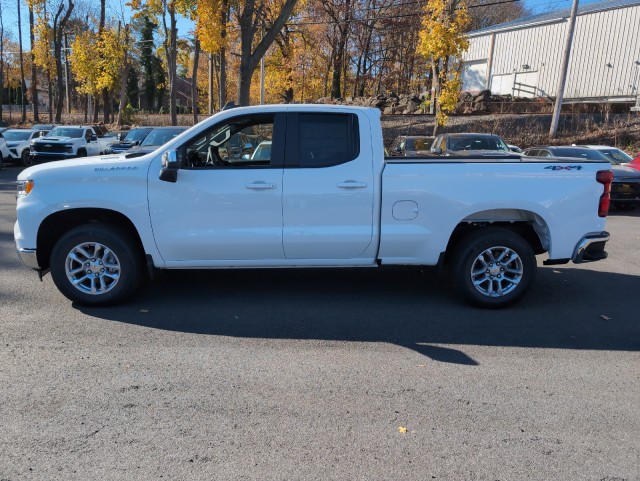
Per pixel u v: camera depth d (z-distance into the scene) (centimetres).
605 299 614
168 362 429
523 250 556
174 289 620
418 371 421
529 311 568
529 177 547
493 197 544
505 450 319
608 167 563
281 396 378
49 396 372
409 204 542
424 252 553
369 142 539
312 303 579
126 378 400
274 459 306
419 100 3078
